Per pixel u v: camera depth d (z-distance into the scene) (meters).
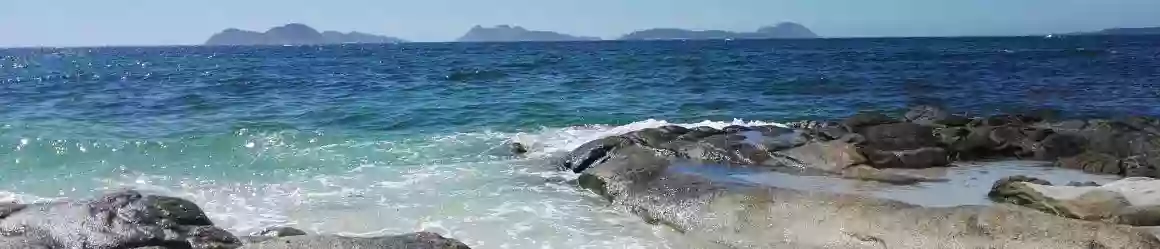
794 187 10.33
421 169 12.74
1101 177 11.39
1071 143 13.25
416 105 22.52
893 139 13.05
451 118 19.58
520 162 13.41
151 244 7.75
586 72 38.81
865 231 8.27
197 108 21.78
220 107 22.03
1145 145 12.88
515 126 18.27
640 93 26.39
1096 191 8.84
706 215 9.21
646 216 9.70
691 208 9.42
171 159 13.52
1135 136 13.49
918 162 11.98
